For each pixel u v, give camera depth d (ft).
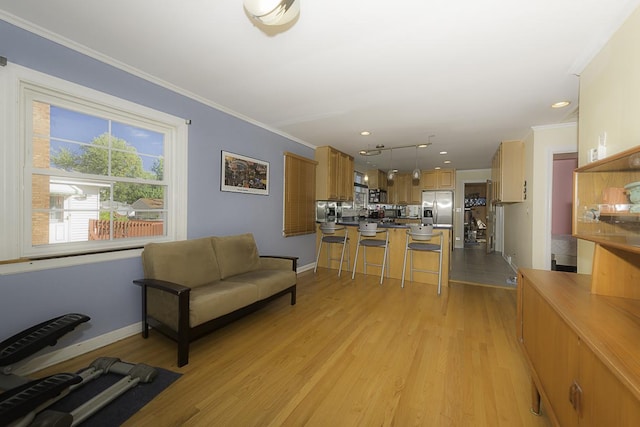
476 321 8.84
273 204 13.33
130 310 7.68
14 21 5.56
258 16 4.56
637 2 4.63
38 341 5.03
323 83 8.27
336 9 5.14
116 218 7.70
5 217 5.63
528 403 5.13
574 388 3.22
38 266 5.99
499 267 17.02
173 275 7.61
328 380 5.78
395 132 13.19
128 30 5.91
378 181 23.95
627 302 4.03
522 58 6.66
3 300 5.59
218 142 10.32
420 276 13.71
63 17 5.52
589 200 5.21
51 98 6.34
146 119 8.13
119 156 7.71
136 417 4.71
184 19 5.53
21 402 3.99
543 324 4.40
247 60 7.06
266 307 10.03
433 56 6.69
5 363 4.62
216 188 10.30
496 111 10.16
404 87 8.41
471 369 6.19
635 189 4.36
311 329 8.23
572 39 5.82
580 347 3.14
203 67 7.45
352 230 15.97
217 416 4.77
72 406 4.91
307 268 16.14
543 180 11.73
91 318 6.89
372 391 5.45
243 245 10.07
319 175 16.53
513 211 16.67
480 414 4.85
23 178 5.98
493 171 17.87
